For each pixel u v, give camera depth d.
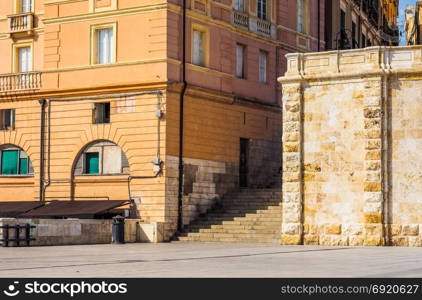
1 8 57.66
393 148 42.19
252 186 56.81
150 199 50.25
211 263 30.44
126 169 51.38
